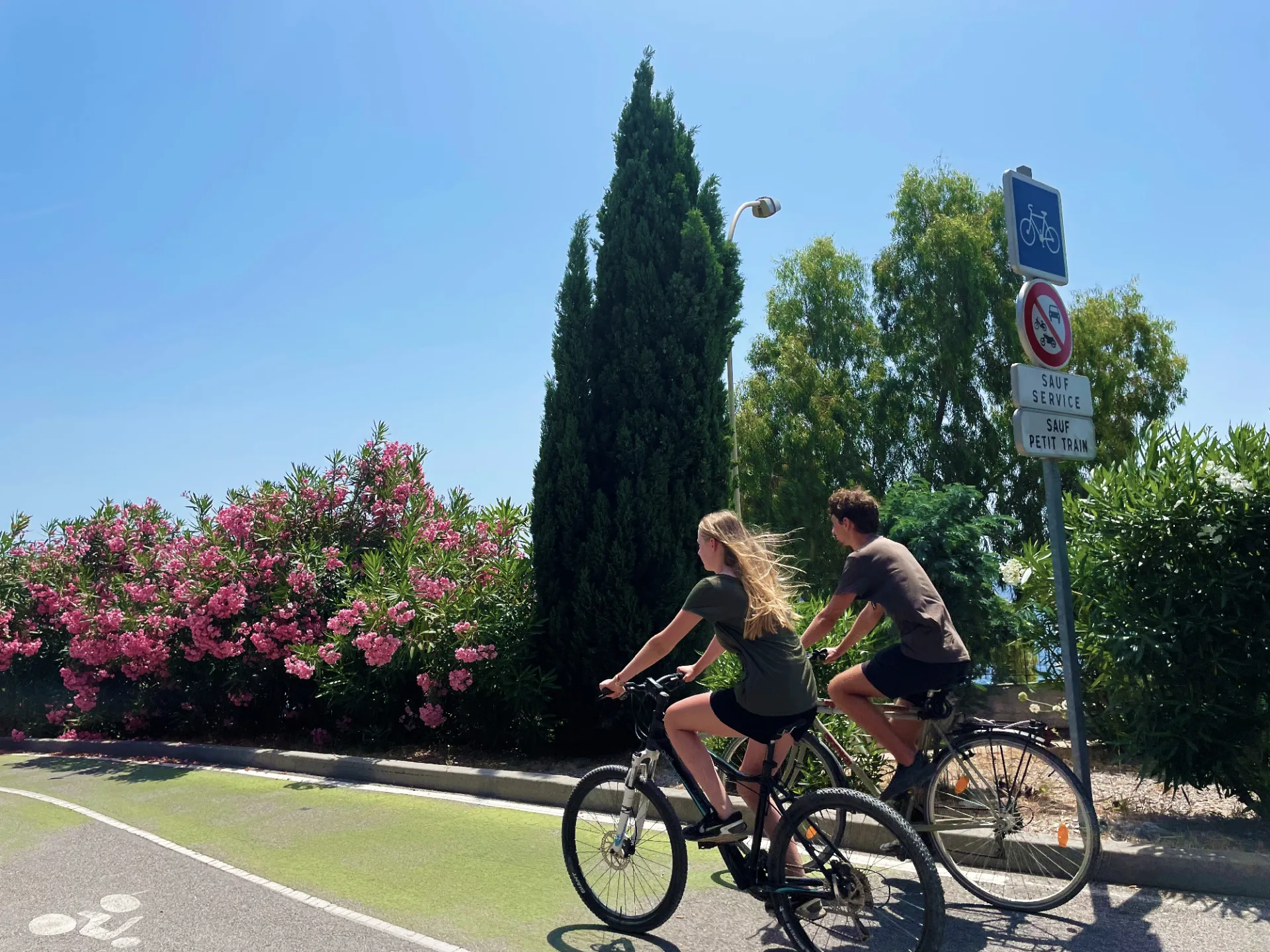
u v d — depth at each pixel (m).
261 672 11.95
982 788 5.02
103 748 12.54
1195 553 5.87
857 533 5.09
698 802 4.58
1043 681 7.25
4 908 5.48
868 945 4.11
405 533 12.12
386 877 5.79
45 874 6.20
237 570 12.02
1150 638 5.79
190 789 9.13
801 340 31.08
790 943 4.50
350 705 10.53
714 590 4.42
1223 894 4.80
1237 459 5.88
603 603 9.18
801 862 4.32
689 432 9.46
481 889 5.50
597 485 9.58
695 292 9.62
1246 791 5.79
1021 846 4.93
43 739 14.05
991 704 7.57
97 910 5.38
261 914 5.18
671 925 4.80
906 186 31.52
